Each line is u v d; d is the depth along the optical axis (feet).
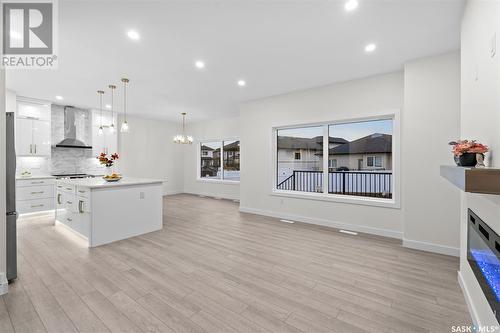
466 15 6.33
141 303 6.21
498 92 4.22
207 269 8.23
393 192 11.82
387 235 11.85
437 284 7.21
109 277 7.63
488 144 4.72
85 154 20.26
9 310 5.90
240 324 5.43
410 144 10.23
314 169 15.78
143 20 7.35
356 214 12.82
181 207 19.72
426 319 5.62
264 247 10.39
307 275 7.80
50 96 15.99
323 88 13.88
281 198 15.84
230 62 10.52
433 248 9.78
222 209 18.89
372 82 12.17
